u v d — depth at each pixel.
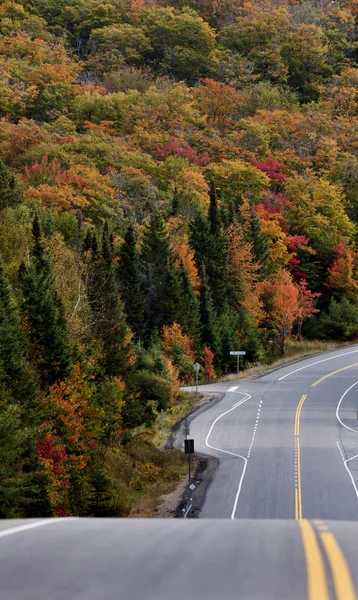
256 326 118.88
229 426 72.81
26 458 40.28
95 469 48.34
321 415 77.12
